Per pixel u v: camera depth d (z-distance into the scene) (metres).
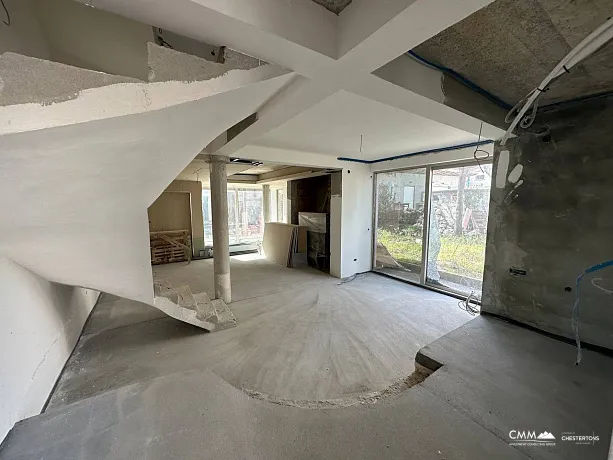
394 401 1.52
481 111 1.96
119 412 1.45
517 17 1.13
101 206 1.66
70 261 1.90
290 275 5.55
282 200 7.88
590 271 2.09
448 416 1.41
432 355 2.00
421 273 4.68
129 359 2.55
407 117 2.55
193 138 1.52
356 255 5.50
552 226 2.29
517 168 2.47
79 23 1.00
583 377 1.73
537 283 2.40
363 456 1.18
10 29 0.89
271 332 3.08
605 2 1.02
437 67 1.60
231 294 4.34
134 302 4.00
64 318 2.55
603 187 2.02
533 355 1.99
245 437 1.29
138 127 1.30
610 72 1.62
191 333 3.06
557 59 1.48
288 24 1.03
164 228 6.95
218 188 3.79
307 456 1.19
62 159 1.27
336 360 2.52
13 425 1.50
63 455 1.20
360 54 1.13
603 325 2.04
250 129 2.35
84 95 1.03
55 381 2.16
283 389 2.13
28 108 0.97
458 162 4.00
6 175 1.22
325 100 2.13
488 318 2.69
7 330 1.60
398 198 5.08
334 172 5.25
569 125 2.15
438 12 0.87
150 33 1.09
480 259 3.91
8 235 1.55
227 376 2.30
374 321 3.34
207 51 1.18
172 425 1.36
